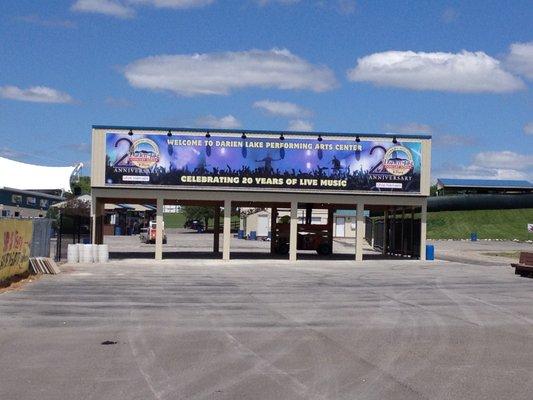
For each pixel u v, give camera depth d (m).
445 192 117.00
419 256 42.44
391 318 16.05
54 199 80.88
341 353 11.66
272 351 11.77
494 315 16.78
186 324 14.75
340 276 28.92
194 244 64.44
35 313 16.14
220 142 39.94
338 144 40.59
